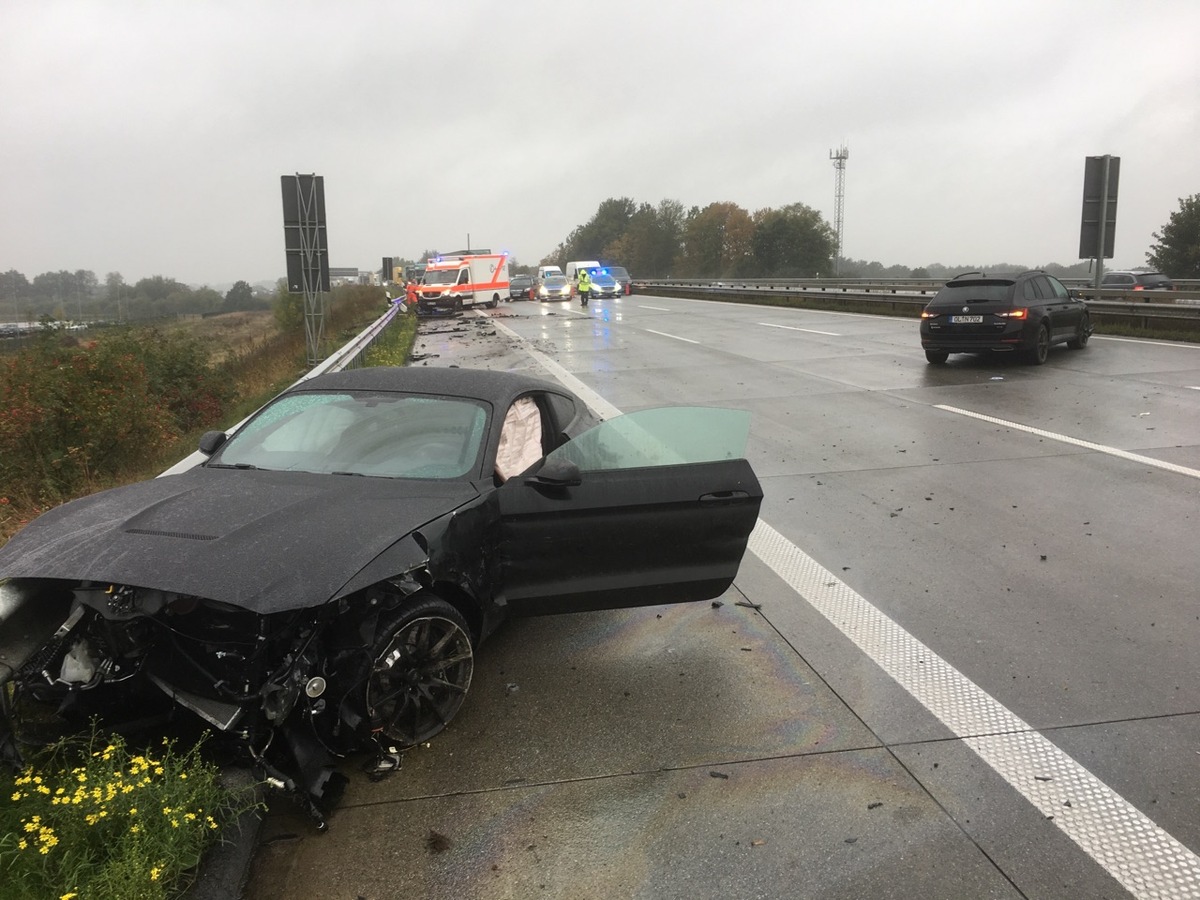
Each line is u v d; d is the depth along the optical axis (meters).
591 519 3.80
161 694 3.20
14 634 3.06
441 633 3.45
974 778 3.24
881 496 7.08
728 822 3.00
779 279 46.41
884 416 10.51
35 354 9.49
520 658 4.27
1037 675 4.03
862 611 4.81
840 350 17.95
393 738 3.32
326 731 3.24
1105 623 4.59
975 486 7.31
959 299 14.48
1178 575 5.22
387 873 2.77
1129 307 19.44
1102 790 3.15
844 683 3.98
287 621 2.99
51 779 2.90
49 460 8.00
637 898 2.65
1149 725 3.59
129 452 8.95
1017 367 14.45
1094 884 2.69
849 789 3.18
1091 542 5.85
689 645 4.40
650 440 4.03
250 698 2.93
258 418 4.53
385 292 60.41
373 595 3.14
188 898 2.58
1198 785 3.18
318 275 16.95
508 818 3.04
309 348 17.31
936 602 4.91
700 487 3.89
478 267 41.31
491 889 2.70
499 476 4.00
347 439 4.13
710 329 24.31
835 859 2.81
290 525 3.22
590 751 3.45
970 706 3.76
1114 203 20.77
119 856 2.56
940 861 2.79
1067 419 9.99
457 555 3.46
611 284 48.75
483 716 3.72
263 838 2.94
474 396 4.39
